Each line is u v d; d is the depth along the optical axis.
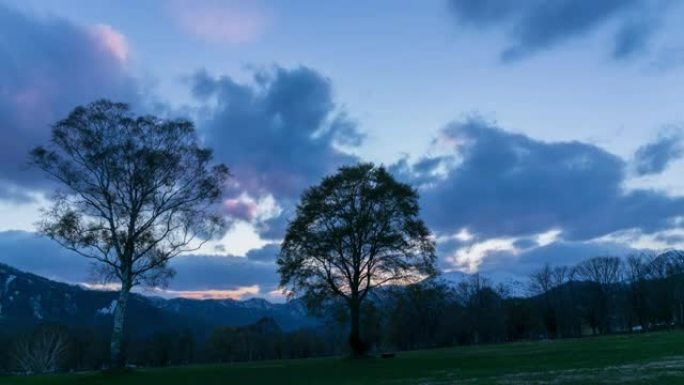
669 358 36.88
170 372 45.38
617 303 151.75
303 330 160.12
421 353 67.69
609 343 60.09
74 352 127.19
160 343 149.75
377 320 59.25
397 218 58.19
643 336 76.50
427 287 58.06
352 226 56.41
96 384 38.03
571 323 149.38
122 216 46.47
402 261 57.62
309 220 57.81
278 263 58.06
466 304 146.62
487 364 41.91
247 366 53.09
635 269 149.12
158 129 47.00
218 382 37.22
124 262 46.41
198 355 158.12
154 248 47.81
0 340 120.06
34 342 109.38
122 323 45.78
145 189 46.59
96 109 45.03
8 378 42.97
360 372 40.84
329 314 58.97
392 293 57.69
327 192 58.03
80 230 45.22
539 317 151.88
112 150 45.25
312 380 36.72
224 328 165.62
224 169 49.94
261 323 170.62
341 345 136.12
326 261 57.59
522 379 29.34
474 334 146.12
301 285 57.44
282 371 44.53
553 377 29.27
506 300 154.88
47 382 39.72
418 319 127.06
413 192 58.97
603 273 151.12
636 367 31.84
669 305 141.12
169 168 47.34
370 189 57.59
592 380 26.41
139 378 40.72
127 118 46.00
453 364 43.62
